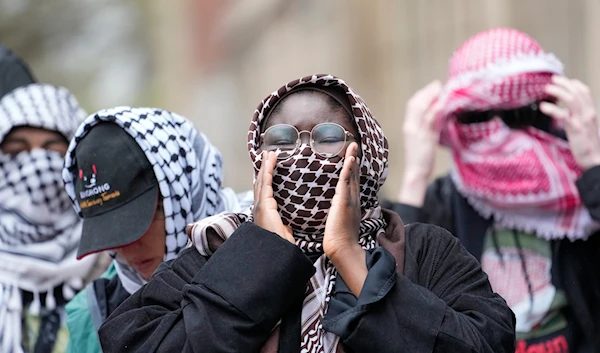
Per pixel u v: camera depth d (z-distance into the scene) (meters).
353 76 35.28
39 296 10.98
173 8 51.34
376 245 7.89
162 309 7.69
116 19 49.66
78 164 9.52
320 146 7.62
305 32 40.41
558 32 24.23
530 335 11.55
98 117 9.45
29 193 11.21
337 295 7.43
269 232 7.36
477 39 12.53
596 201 11.34
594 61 23.00
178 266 7.85
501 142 11.97
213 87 48.66
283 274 7.23
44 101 11.45
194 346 7.10
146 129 9.38
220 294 7.21
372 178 7.83
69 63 48.00
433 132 12.84
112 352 7.62
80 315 9.71
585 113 11.77
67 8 46.16
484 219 12.14
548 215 11.75
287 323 7.43
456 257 7.89
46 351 10.81
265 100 7.82
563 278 11.57
